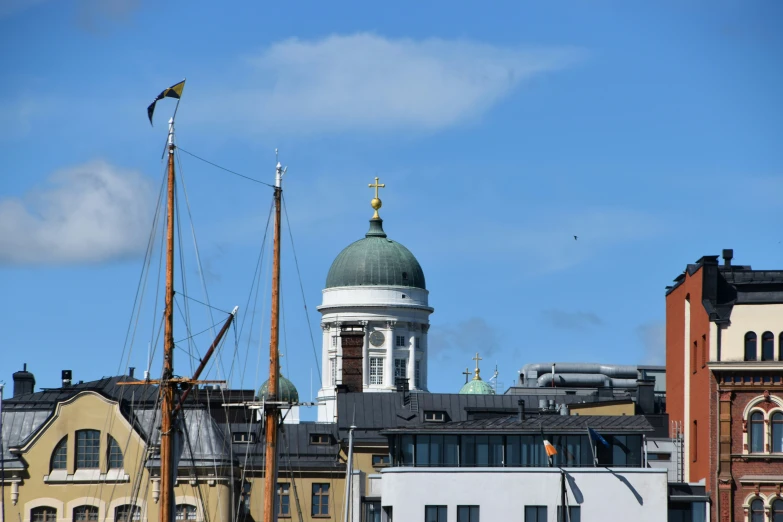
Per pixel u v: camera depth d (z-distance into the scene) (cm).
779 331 16050
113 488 17112
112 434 17262
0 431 16538
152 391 17925
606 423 15700
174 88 14212
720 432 15975
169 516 14162
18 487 17175
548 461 15325
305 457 18725
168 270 14388
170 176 14462
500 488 14912
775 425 15938
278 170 15938
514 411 19625
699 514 15388
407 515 14925
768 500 15800
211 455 17350
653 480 14850
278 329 15688
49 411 17900
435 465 15488
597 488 14850
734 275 17025
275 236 15775
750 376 16000
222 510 17250
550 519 14850
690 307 17175
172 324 14362
